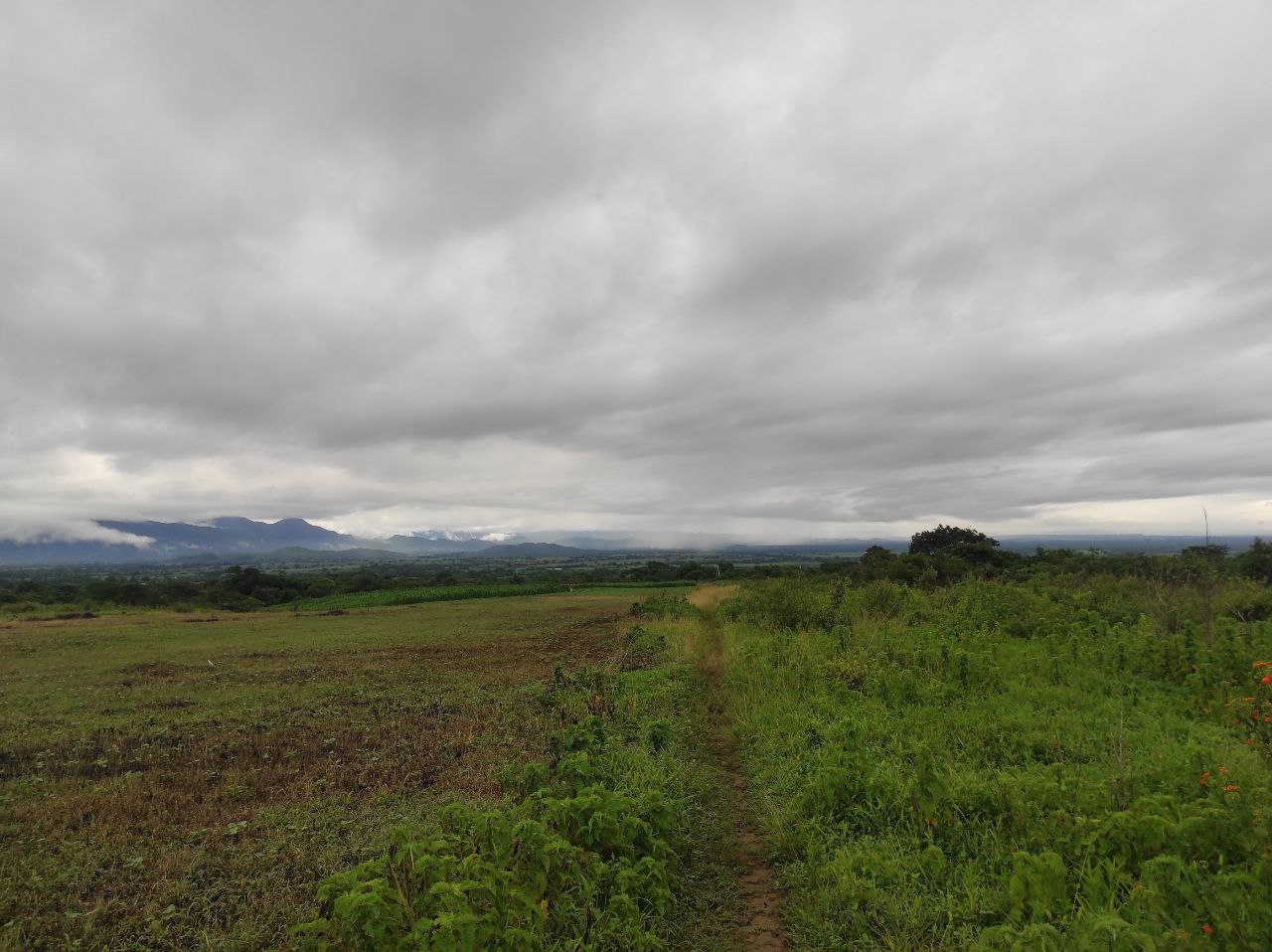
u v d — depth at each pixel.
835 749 7.91
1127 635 13.46
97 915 5.51
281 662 20.27
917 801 6.11
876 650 13.58
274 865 6.26
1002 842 5.59
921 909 4.91
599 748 8.30
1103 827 4.98
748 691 12.33
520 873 4.90
